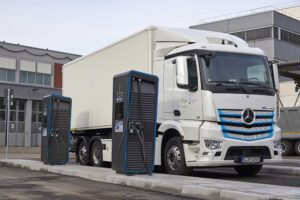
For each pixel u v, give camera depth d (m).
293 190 8.67
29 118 42.81
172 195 9.32
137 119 11.55
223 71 11.66
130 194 9.44
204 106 11.33
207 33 12.87
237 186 9.23
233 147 11.37
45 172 14.60
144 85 11.69
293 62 25.25
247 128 11.59
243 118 11.52
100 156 15.45
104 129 15.87
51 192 9.73
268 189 8.80
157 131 12.59
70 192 9.73
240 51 12.12
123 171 11.52
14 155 27.17
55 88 44.88
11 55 42.47
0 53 41.72
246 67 11.98
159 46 12.88
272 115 12.00
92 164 16.09
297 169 13.91
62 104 16.25
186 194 9.22
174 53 12.35
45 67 44.81
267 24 44.88
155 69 12.90
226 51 11.92
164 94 12.54
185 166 11.80
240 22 46.78
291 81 31.61
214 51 11.77
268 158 11.88
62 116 16.25
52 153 15.95
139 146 11.62
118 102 11.90
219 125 11.30
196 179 10.58
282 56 45.28
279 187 9.11
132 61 13.83
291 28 46.72
